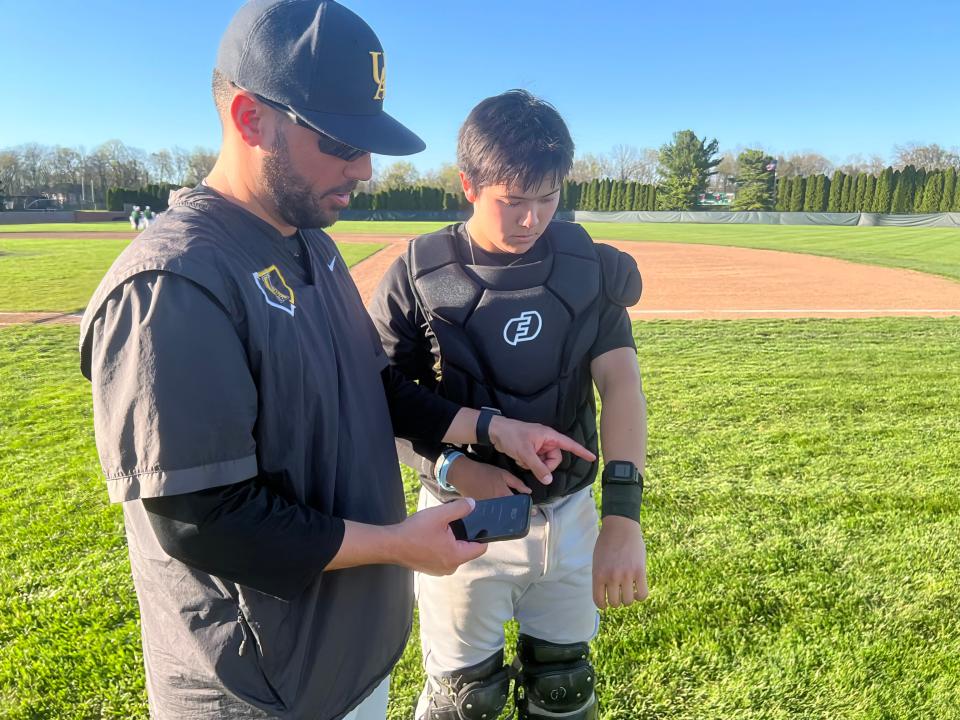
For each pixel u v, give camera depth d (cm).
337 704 129
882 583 292
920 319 968
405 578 147
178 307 97
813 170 7769
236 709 117
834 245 2561
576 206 6334
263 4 108
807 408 537
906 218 4441
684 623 268
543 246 161
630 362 163
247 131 110
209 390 97
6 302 1146
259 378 106
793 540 330
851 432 480
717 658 249
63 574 307
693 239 3047
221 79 111
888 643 254
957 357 709
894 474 405
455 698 177
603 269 160
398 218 6116
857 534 335
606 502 147
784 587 290
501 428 148
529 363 156
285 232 125
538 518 168
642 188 6119
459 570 170
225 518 99
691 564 310
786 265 1823
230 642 113
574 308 154
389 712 231
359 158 113
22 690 236
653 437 473
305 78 104
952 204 4647
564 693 180
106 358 98
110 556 322
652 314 1059
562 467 164
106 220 5409
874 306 1116
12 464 436
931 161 7162
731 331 888
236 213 115
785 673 241
